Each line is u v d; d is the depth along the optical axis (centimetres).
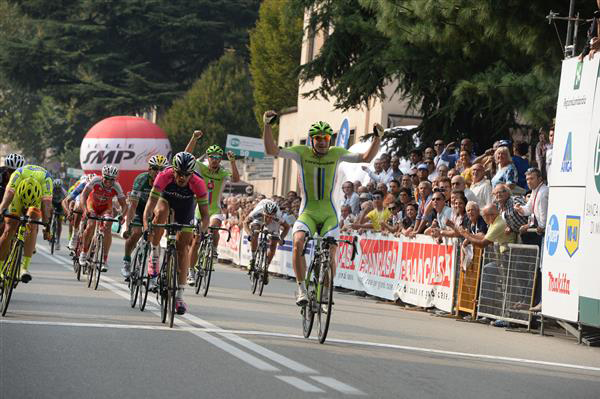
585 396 1470
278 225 3397
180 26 11438
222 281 3781
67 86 11394
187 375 1412
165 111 11881
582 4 3050
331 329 2202
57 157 15125
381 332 2217
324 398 1280
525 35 3156
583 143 2277
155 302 2566
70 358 1516
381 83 4409
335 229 1992
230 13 11819
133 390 1276
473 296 2770
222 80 11306
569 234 2320
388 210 3538
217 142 11094
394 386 1420
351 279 3712
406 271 3200
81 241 3303
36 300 2405
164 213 2189
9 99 16325
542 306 2436
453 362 1762
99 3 11500
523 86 3359
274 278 4341
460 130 4172
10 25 15012
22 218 2045
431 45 3844
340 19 4366
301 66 4653
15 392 1225
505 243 2659
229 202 5209
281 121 8062
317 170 2020
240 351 1694
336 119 6600
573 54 2469
